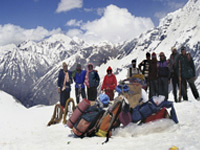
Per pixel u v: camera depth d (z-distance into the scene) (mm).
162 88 10086
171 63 10305
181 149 3545
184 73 10055
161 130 5234
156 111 5559
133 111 5707
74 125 5980
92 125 5848
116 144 4605
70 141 5492
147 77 10164
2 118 9562
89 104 5953
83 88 10664
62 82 10320
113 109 5504
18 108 12820
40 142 5699
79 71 10656
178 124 5477
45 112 12094
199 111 7113
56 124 8742
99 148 4422
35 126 8523
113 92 10078
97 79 10531
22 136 6832
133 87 5906
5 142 6000
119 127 5777
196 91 10188
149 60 10266
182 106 8445
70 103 9000
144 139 4719
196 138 4156
